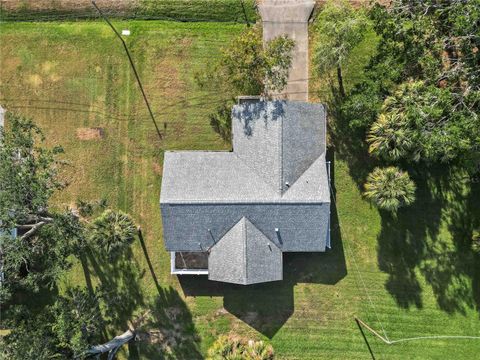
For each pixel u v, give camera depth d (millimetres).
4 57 30844
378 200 28203
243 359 28656
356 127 29438
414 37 25875
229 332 30859
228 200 27641
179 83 30891
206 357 30781
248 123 28766
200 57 30906
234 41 27438
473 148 25141
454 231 30797
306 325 30922
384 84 26531
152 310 30812
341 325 30891
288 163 28109
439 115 24203
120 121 30875
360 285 30797
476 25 23453
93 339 29391
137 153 30891
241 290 30844
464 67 25141
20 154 24906
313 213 27984
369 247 30781
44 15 30984
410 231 30719
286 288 30875
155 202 30891
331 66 28641
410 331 30688
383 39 27172
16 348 25375
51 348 26500
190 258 30703
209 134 30875
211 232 28438
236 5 30766
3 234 25625
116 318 30719
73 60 30906
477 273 30828
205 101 30859
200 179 28234
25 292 30688
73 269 30734
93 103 30891
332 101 30844
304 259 30875
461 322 30797
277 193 27938
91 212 29500
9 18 30922
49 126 30906
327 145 30828
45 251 27031
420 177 30750
